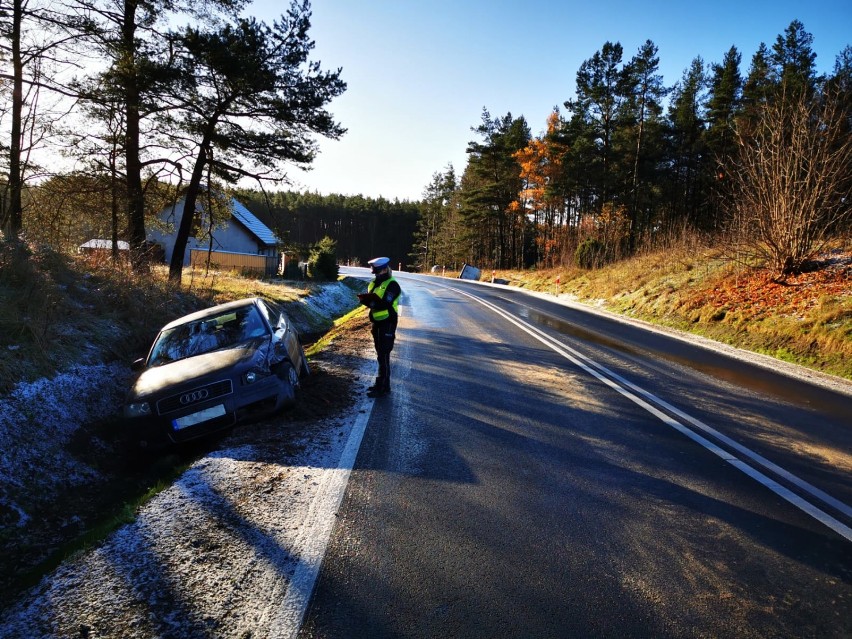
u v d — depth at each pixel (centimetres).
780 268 1307
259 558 289
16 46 1230
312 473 402
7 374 579
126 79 1273
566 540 307
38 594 262
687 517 336
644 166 3906
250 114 1538
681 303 1448
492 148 4772
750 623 236
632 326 1366
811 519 335
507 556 290
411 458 432
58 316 779
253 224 3725
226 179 1659
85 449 573
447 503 354
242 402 523
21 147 1263
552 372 775
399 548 298
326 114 1573
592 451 453
